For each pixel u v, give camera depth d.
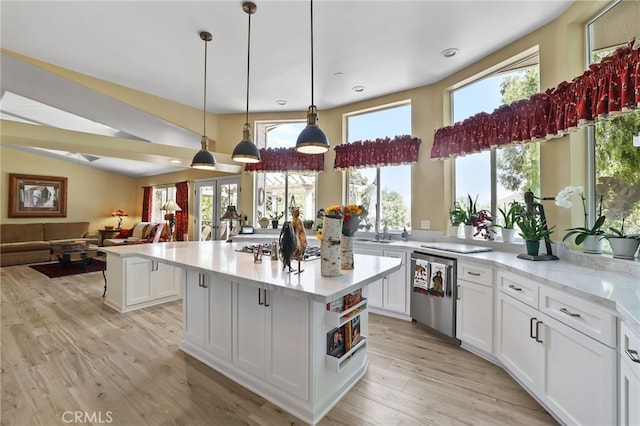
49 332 2.96
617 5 2.15
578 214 2.39
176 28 2.74
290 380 1.86
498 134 2.92
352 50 3.05
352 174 4.63
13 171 7.03
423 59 3.21
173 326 3.16
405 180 4.12
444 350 2.66
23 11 2.52
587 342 1.49
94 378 2.15
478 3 2.35
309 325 1.78
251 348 2.07
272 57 3.22
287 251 1.88
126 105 4.21
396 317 3.45
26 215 7.15
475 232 3.37
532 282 1.92
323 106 4.64
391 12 2.47
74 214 8.00
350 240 2.03
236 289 2.17
